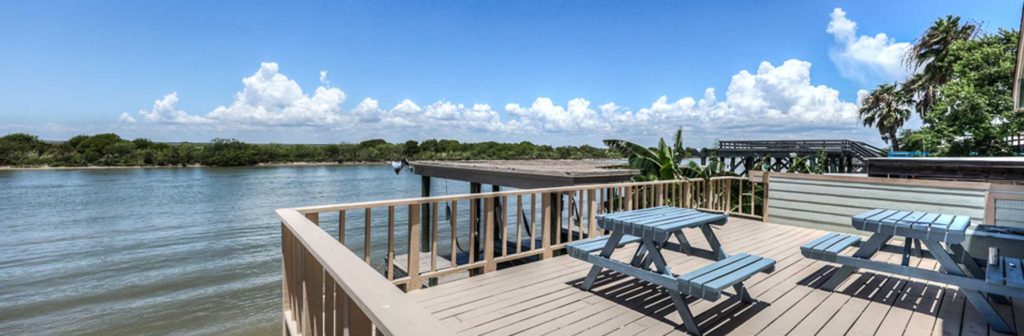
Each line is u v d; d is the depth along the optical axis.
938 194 4.46
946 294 2.86
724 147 27.41
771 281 3.17
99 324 9.39
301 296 2.10
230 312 10.06
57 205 26.69
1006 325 2.26
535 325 2.40
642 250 2.94
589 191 4.41
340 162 65.19
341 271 1.15
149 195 31.11
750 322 2.43
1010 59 13.51
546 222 3.95
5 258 14.85
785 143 24.59
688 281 2.23
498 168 9.62
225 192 33.06
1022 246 2.86
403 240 17.27
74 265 13.94
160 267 13.73
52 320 9.63
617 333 2.30
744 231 5.13
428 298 2.85
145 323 9.45
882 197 4.78
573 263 3.69
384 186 38.88
